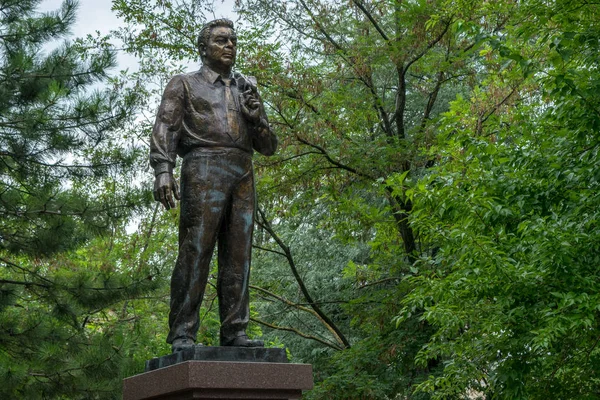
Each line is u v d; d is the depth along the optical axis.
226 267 7.60
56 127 16.58
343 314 20.73
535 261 11.15
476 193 11.56
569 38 10.66
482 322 11.67
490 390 12.65
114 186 17.83
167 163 7.46
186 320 7.46
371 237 20.34
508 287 11.02
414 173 19.64
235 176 7.59
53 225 16.94
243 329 7.51
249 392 6.79
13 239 17.34
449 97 23.41
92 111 16.48
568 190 11.69
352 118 18.27
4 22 17.59
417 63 18.89
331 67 19.48
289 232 23.36
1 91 16.12
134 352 19.62
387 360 17.86
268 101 17.89
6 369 14.87
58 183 17.25
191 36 18.30
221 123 7.59
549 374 11.79
